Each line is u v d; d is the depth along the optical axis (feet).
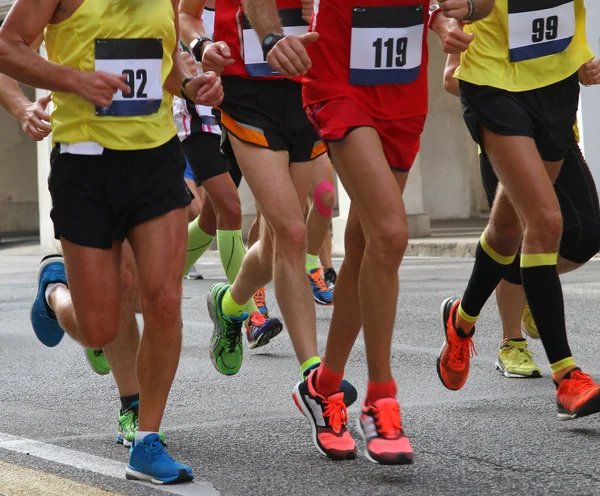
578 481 34.09
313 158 47.67
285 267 42.29
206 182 64.69
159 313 34.81
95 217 35.17
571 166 49.52
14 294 110.63
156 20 34.91
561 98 42.27
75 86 33.27
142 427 35.78
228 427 44.21
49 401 51.49
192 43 47.16
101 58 34.30
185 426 44.62
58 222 35.42
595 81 43.78
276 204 43.14
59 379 57.82
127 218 35.50
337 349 37.68
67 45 34.47
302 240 42.65
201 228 67.87
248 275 51.31
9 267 162.81
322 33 36.04
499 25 41.60
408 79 36.27
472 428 42.50
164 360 35.22
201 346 69.05
